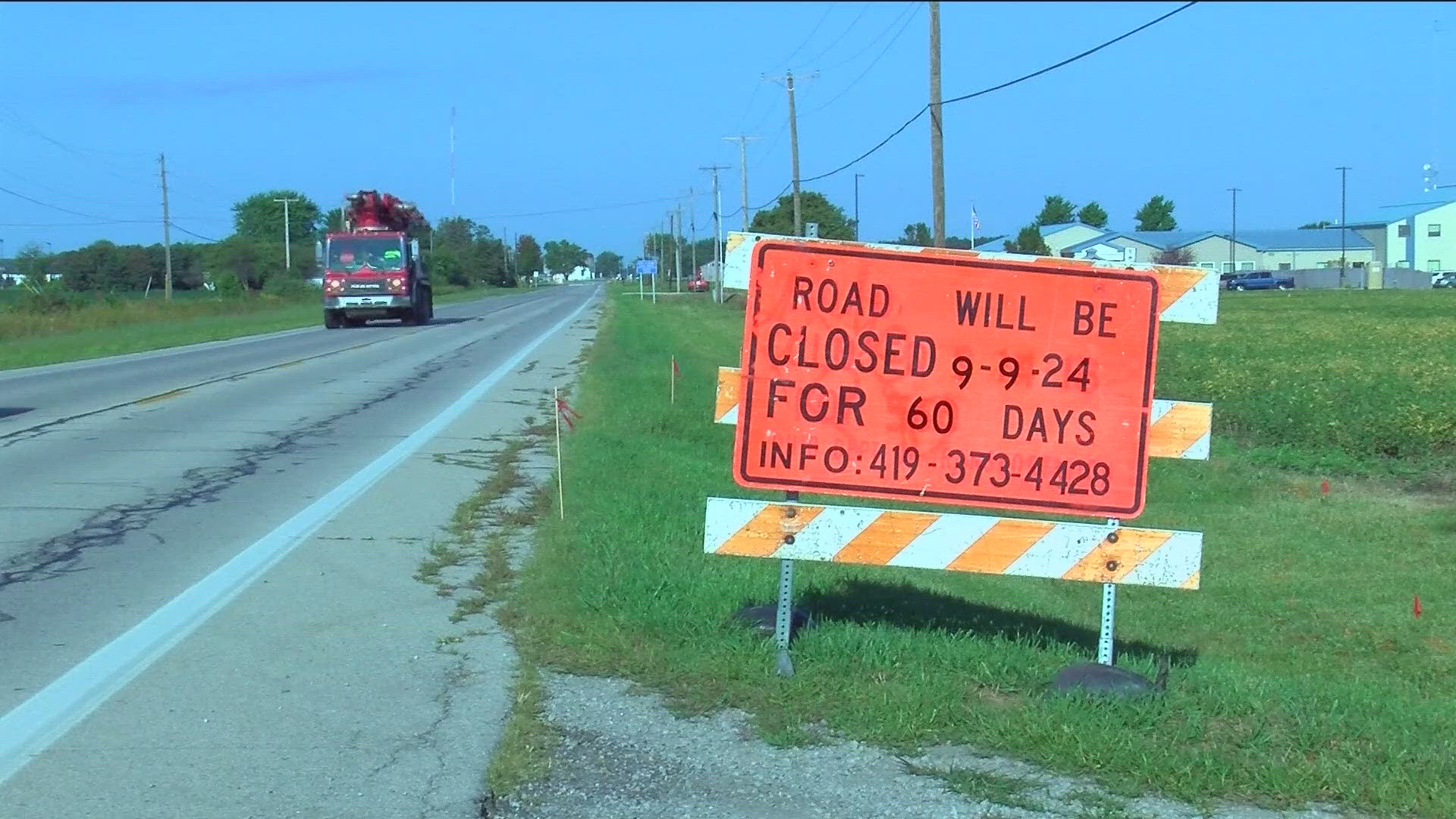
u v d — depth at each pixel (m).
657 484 11.94
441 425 16.33
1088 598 10.20
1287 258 134.12
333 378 23.75
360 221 47.19
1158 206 167.12
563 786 4.94
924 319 6.22
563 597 7.36
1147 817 4.72
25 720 5.56
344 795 4.82
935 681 5.97
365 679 6.13
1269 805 4.87
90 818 4.59
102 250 111.00
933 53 29.91
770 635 6.59
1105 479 6.24
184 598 7.65
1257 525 13.24
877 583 8.55
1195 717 5.64
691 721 5.59
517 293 130.00
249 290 90.88
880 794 4.89
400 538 9.36
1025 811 4.77
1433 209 124.94
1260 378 22.72
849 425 6.24
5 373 25.38
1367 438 16.84
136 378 23.61
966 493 6.25
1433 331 37.47
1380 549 12.14
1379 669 8.41
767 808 4.77
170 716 5.63
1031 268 6.21
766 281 6.20
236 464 12.92
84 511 10.40
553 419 17.03
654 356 29.17
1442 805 4.84
